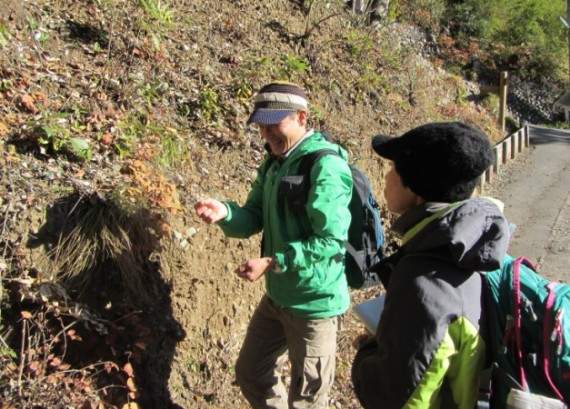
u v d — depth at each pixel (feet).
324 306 8.99
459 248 5.54
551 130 55.93
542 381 5.62
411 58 35.42
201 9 20.15
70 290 9.66
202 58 17.52
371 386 5.96
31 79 12.28
